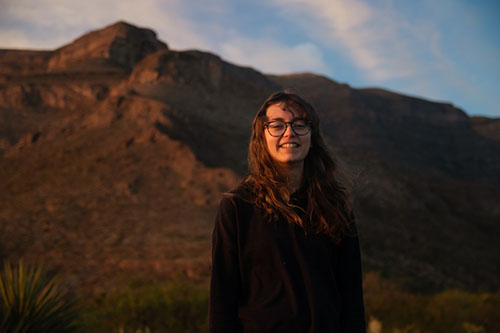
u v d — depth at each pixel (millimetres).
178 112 74438
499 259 61781
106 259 34000
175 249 35688
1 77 130875
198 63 94188
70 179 56594
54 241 38875
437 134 180750
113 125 73500
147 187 53125
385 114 180500
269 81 188500
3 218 44656
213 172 54906
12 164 67875
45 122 107875
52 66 145500
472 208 88875
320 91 181500
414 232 59812
